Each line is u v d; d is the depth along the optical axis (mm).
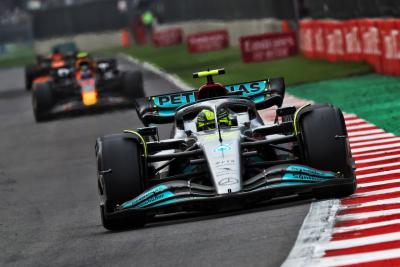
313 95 72188
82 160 57688
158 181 31906
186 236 27531
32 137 73750
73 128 75250
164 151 35531
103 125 74125
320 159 30547
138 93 83625
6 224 37281
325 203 29469
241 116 34438
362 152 43250
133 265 24641
